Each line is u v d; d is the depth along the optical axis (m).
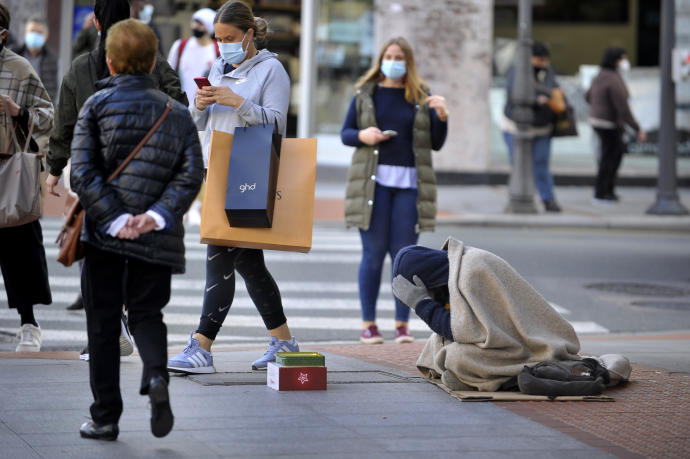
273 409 14.05
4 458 11.38
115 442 12.14
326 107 55.00
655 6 56.91
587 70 57.16
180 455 11.67
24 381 15.43
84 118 11.87
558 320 15.90
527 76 44.31
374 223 21.20
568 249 36.66
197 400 14.47
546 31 57.38
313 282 29.06
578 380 15.18
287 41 56.66
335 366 17.58
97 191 11.54
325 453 11.91
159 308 12.10
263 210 14.88
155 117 11.88
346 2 54.56
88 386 15.18
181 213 11.87
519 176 44.66
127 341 17.19
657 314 26.34
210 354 16.38
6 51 18.03
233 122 15.88
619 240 39.94
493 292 15.57
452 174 55.06
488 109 54.81
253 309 25.22
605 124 48.09
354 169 21.36
